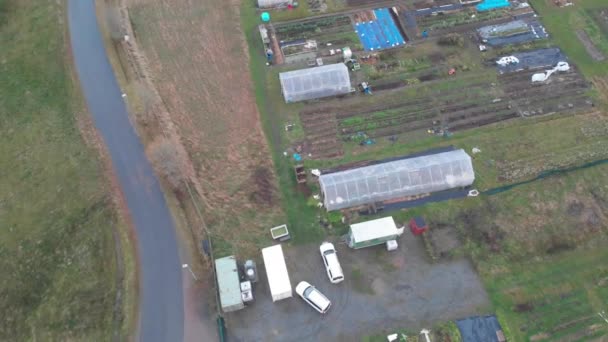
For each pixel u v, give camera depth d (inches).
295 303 1406.3
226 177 1702.8
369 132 1828.2
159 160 1705.2
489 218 1576.0
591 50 2090.3
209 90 1969.7
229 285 1370.6
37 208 1644.9
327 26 2209.6
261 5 2272.4
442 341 1330.0
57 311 1405.0
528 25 2190.0
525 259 1487.5
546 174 1679.4
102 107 1897.1
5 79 2044.8
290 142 1800.0
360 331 1354.6
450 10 2265.0
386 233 1467.8
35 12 2290.8
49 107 1925.4
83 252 1513.3
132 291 1417.3
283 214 1608.0
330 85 1908.2
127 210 1594.5
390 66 2042.3
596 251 1504.7
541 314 1378.0
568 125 1829.5
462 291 1424.7
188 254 1494.8
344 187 1589.6
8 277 1494.8
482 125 1835.6
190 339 1334.9
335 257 1450.5
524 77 1989.4
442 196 1640.0
